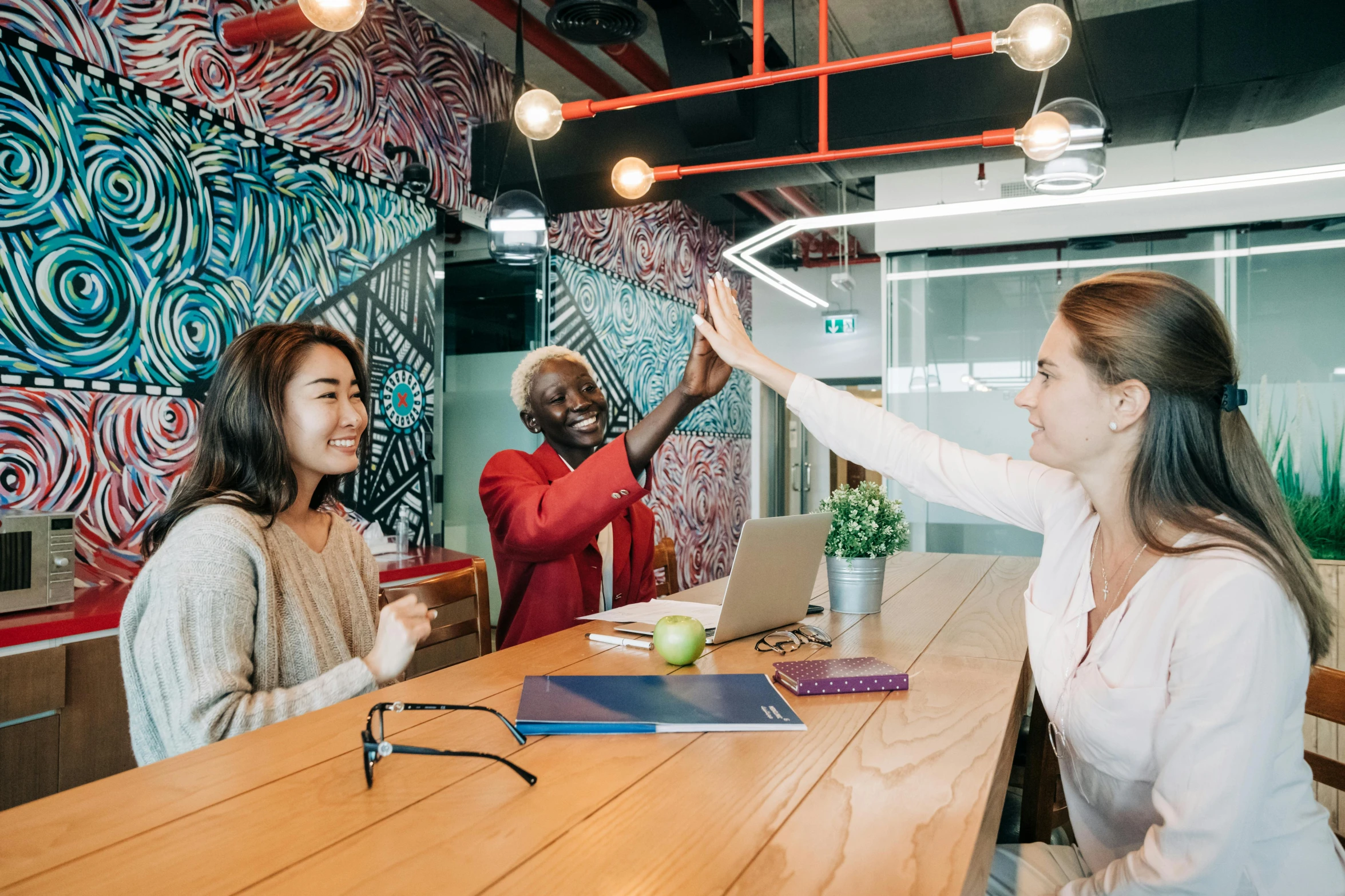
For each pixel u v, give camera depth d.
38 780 1.95
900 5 4.08
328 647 1.41
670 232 6.62
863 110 3.65
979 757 0.96
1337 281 4.27
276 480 1.39
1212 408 1.07
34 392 2.46
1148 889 0.91
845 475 8.78
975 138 2.00
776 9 4.08
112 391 2.65
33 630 1.95
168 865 0.69
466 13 4.05
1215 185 2.93
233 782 0.88
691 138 3.84
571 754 0.97
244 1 3.12
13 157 2.41
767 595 1.59
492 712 1.03
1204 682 0.93
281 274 3.25
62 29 2.53
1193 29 3.19
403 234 3.88
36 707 1.94
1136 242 4.67
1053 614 1.22
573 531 1.92
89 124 2.60
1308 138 4.25
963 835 0.76
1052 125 1.92
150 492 2.76
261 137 3.18
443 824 0.78
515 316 4.99
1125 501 1.15
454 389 5.12
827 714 1.13
